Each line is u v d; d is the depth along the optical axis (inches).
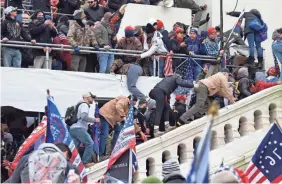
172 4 2992.1
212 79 2391.7
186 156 2267.5
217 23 3088.1
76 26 2615.7
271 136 1691.7
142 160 2213.3
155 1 2992.1
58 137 1870.1
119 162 1875.0
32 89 2559.1
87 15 2736.2
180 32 2738.7
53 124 1878.7
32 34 2583.7
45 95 2568.9
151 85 2645.2
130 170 1870.1
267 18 3127.5
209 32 2741.1
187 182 1187.9
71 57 2628.0
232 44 2876.5
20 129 2576.3
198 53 2731.3
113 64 2630.4
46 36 2586.1
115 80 2623.0
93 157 2316.7
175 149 2253.9
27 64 2608.3
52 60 2610.7
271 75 2758.4
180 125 2402.8
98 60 2640.3
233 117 2347.4
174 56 2704.2
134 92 2588.6
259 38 2856.8
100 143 2357.3
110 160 1875.0
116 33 2805.1
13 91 2544.3
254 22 2839.6
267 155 1686.8
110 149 2359.7
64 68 2628.0
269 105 2415.1
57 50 2600.9
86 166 2258.9
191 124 2283.5
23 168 1563.7
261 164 1686.8
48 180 1528.1
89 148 2267.5
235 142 2313.0
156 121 2397.9
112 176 1870.1
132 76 2596.0
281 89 2422.5
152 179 1453.0
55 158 1540.4
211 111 1137.4
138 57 2672.2
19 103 2544.3
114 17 2805.1
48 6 2864.2
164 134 2266.2
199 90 2391.7
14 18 2561.5
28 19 2864.2
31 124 2647.6
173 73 2608.3
